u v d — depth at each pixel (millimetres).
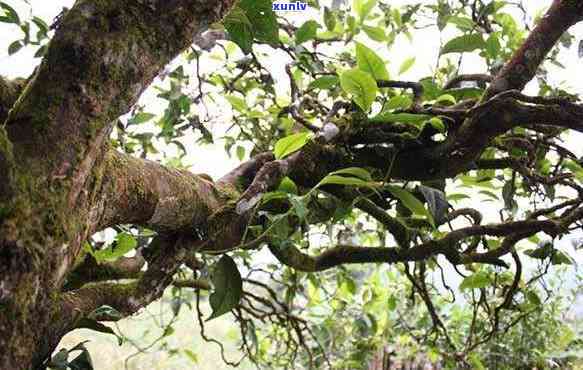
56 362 625
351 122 1042
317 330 2311
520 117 985
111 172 700
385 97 1172
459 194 1496
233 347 3098
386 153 1082
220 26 1189
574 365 2715
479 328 2480
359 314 2432
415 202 1024
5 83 646
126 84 578
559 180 1221
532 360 2627
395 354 2516
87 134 567
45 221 540
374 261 1349
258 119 1766
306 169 990
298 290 2051
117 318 800
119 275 1213
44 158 547
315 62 1391
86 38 560
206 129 1598
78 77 560
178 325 3047
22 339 539
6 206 511
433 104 1115
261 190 857
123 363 2453
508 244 1382
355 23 1624
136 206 749
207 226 839
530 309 1978
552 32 997
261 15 901
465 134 1023
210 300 939
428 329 2426
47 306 566
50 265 552
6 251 508
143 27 577
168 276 833
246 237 1045
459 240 1322
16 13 1305
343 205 1115
